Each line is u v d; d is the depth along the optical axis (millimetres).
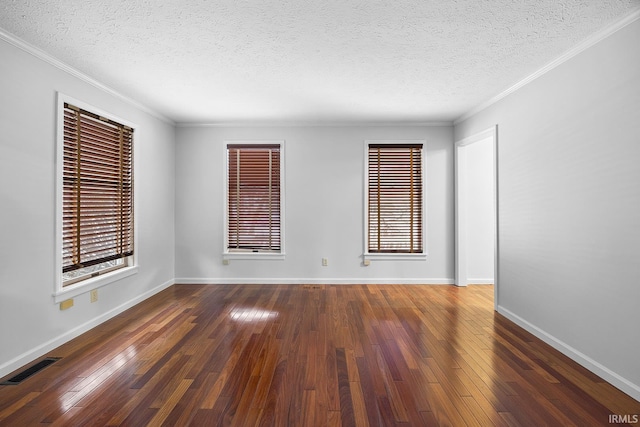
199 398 2072
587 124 2525
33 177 2645
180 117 4785
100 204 3482
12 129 2469
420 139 5090
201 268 5145
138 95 3822
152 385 2223
